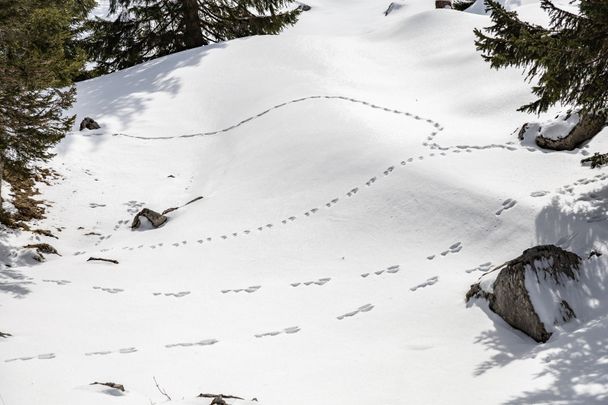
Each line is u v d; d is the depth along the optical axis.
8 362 8.71
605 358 7.40
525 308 8.87
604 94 11.20
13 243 15.74
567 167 14.59
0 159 14.27
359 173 16.67
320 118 20.36
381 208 14.84
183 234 16.08
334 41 28.80
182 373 8.65
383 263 13.02
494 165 15.38
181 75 26.78
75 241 16.89
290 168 18.08
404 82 24.34
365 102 21.55
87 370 8.65
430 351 8.87
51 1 16.02
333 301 11.59
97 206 18.58
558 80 10.76
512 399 7.01
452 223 13.50
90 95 26.56
